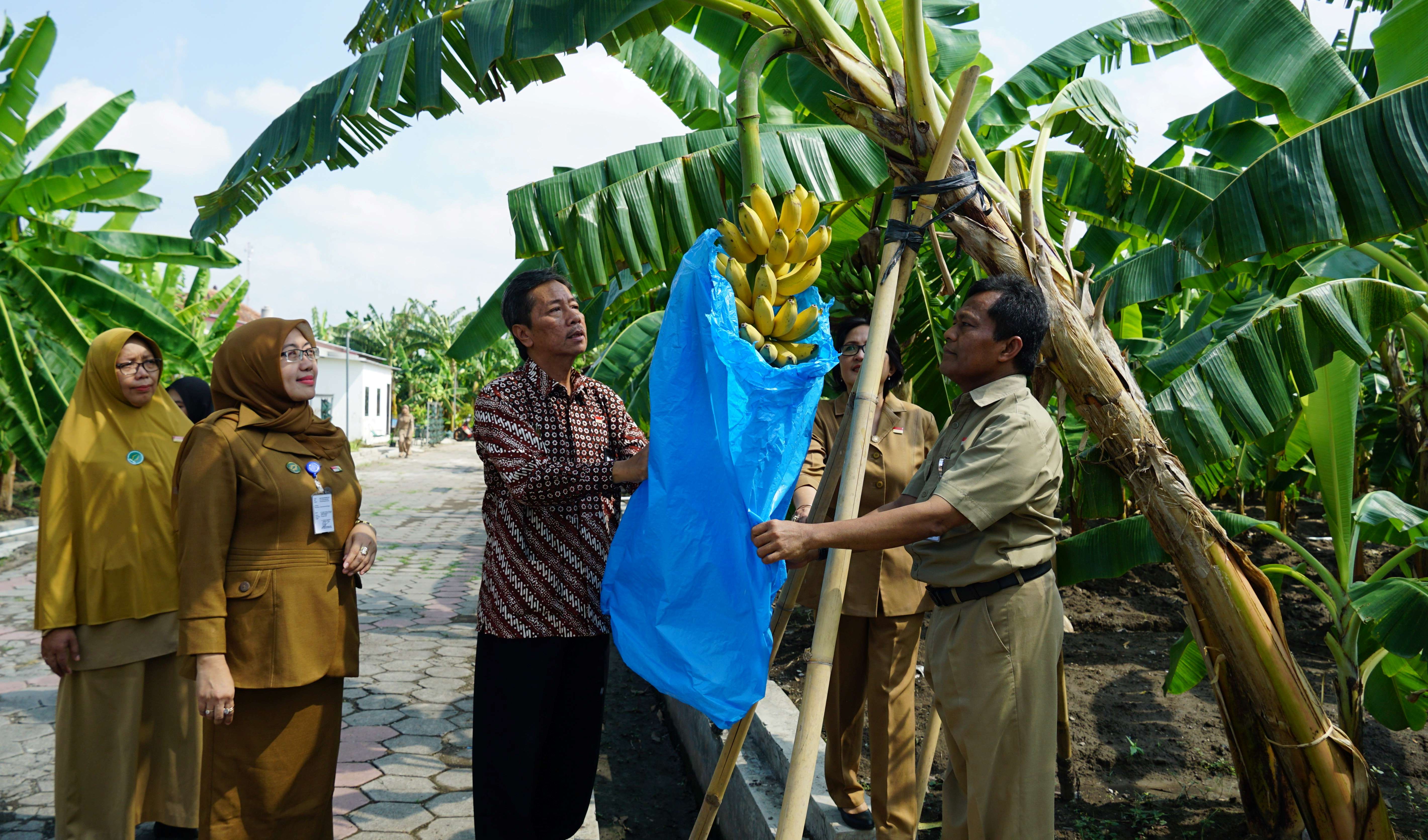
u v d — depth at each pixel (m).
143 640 2.87
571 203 3.35
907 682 2.84
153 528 2.93
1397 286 3.11
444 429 38.34
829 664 1.90
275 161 3.23
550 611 2.50
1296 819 2.81
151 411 3.10
